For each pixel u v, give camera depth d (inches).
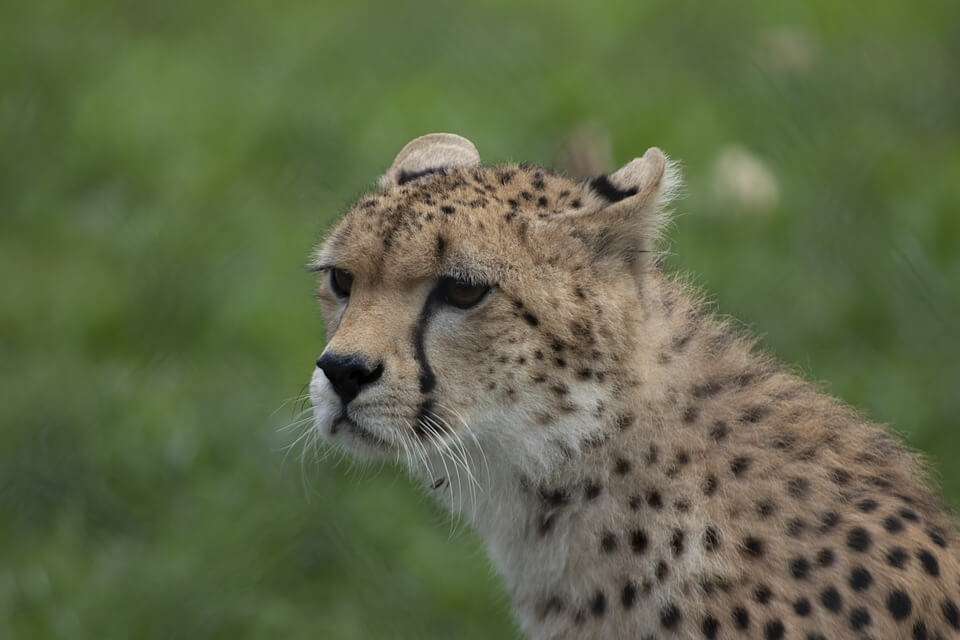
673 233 834.2
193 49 1117.7
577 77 1030.4
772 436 442.9
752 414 446.0
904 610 413.1
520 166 480.4
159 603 628.7
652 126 964.6
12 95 1013.2
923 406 717.3
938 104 1004.6
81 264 873.5
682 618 423.8
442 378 434.9
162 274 837.2
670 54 1074.7
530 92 1017.5
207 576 641.0
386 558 656.4
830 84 1014.4
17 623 619.8
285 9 1185.4
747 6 1143.6
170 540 665.6
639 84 1036.5
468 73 1063.0
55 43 1093.8
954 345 773.3
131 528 674.2
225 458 709.3
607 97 1010.1
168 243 858.8
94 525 673.6
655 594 428.8
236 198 914.7
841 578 415.5
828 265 830.5
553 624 451.2
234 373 768.3
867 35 1109.7
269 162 954.1
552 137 939.3
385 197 459.2
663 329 450.3
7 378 761.6
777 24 1117.7
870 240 847.7
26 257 879.7
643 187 441.7
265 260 853.8
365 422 435.2
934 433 706.8
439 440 436.5
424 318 438.0
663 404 438.3
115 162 959.0
